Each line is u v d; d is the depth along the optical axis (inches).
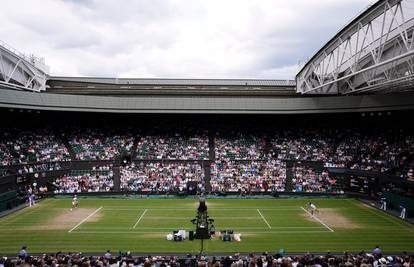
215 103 3154.5
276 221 1974.7
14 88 2847.0
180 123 3535.9
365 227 1852.9
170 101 3147.1
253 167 3004.4
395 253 1440.7
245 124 3555.6
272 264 917.2
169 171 2950.3
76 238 1638.8
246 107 3154.5
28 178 2588.6
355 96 2920.8
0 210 2164.1
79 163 2945.4
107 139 3280.0
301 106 3088.1
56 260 969.5
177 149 3184.1
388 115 3284.9
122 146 3196.4
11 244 1547.7
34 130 3186.5
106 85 3449.8
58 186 2743.6
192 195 2763.3
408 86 2410.2
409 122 3181.6
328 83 2418.8
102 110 3100.4
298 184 2827.3
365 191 2711.6
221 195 2763.3
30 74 2847.0
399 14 1856.5
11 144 2859.3
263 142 3319.4
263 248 1504.7
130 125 3491.6
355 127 3408.0
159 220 1982.0
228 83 3710.6
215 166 3006.9
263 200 2603.3
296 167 2994.6
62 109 2979.8
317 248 1508.4
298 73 3152.1
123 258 1062.4
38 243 1563.7
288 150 3201.3
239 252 1448.1
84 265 818.8
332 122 3503.9
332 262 932.0
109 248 1494.8
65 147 3088.1
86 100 3051.2
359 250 1486.2
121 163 3041.3
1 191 2310.5
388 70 2171.5
